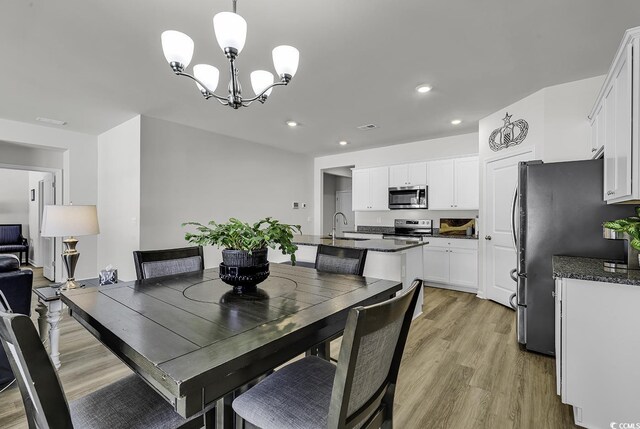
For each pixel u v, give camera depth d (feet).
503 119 12.06
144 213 13.05
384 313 2.91
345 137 16.56
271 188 18.80
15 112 12.57
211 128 14.93
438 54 8.16
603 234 6.91
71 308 4.57
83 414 3.39
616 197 6.33
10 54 8.11
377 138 16.71
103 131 15.35
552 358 8.04
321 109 12.26
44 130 14.58
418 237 16.55
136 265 6.51
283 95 10.85
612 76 6.50
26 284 7.00
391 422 3.87
